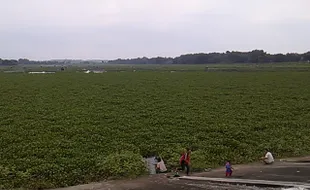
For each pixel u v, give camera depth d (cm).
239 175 2169
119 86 7656
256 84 7875
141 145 3005
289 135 3388
